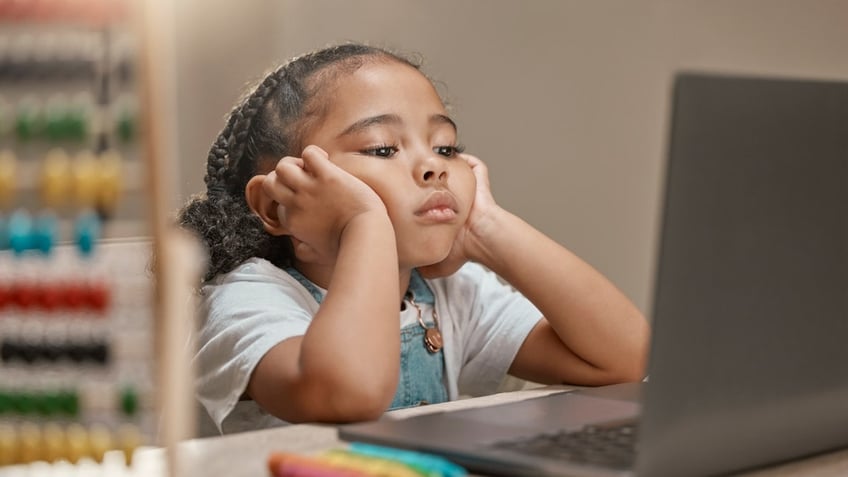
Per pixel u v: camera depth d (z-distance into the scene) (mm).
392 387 979
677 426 661
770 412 718
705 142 638
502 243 1258
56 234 714
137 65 628
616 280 1947
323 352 961
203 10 1849
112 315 722
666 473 667
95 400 726
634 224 1919
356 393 944
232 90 1859
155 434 728
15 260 722
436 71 1933
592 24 1927
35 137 704
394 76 1233
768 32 1854
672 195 629
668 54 1885
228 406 1058
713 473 706
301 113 1252
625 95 1913
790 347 720
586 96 1941
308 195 1115
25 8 673
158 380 646
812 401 747
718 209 654
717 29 1868
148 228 639
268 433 859
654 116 1891
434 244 1197
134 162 693
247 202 1279
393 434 800
